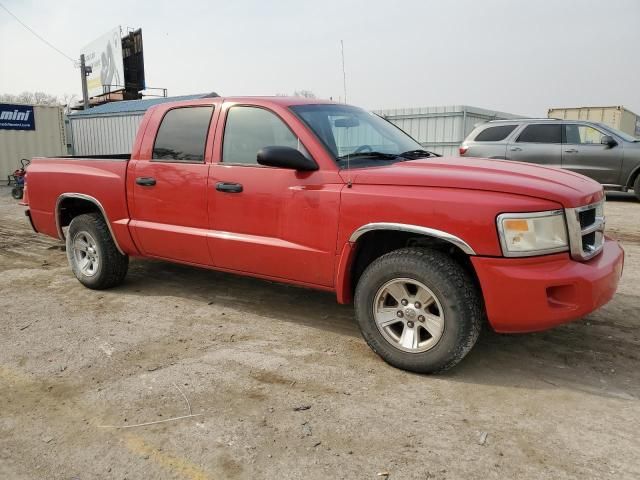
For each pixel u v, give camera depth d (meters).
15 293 5.36
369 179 3.57
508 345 3.92
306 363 3.66
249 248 4.14
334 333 4.21
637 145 10.99
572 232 3.18
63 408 3.13
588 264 3.29
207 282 5.64
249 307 4.84
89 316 4.65
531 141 11.80
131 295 5.25
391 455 2.63
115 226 5.04
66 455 2.69
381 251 3.86
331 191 3.69
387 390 3.27
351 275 3.81
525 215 3.09
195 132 4.53
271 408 3.07
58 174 5.47
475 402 3.12
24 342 4.09
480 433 2.80
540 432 2.81
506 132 12.12
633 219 9.30
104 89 37.69
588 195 3.38
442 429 2.84
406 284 3.44
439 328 3.32
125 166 4.93
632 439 2.74
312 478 2.47
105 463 2.62
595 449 2.66
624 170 11.11
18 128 19.50
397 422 2.91
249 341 4.06
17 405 3.18
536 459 2.58
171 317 4.61
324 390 3.28
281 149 3.69
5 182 19.33
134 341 4.09
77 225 5.35
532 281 3.08
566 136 11.56
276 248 3.99
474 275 3.47
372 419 2.95
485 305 3.20
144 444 2.76
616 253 3.64
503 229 3.10
